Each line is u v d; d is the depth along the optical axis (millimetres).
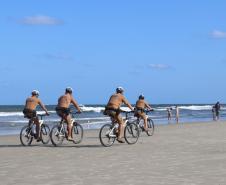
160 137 26125
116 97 20547
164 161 14617
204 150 18219
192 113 103375
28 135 21203
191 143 21766
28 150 18984
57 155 16891
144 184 10344
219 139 24406
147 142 22500
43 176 11719
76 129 21812
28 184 10523
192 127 38156
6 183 10688
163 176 11484
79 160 15203
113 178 11281
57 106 20953
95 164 14070
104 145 20375
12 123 54656
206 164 13703
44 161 15047
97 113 102125
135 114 26750
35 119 21109
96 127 43250
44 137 21531
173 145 20688
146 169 12812
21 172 12508
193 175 11562
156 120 60594
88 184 10445
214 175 11492
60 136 20859
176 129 35250
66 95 21000
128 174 11906
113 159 15352
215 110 57438
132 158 15586
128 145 20812
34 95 21219
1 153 17891
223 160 14680
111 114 20453
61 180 11055
